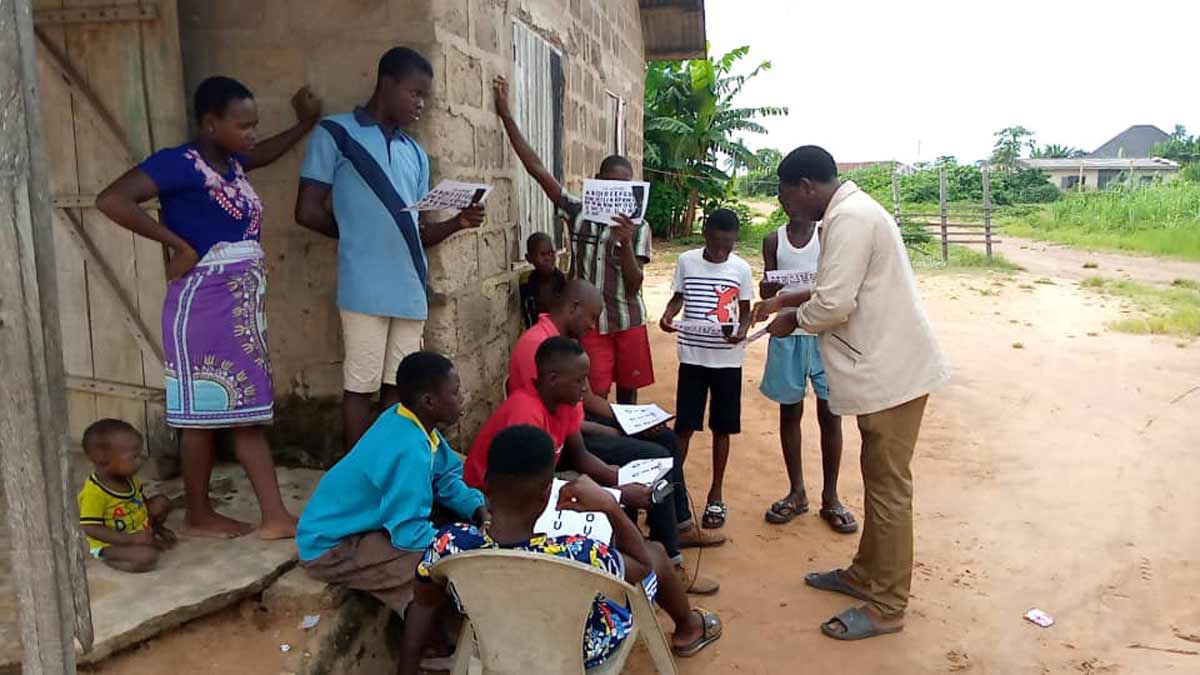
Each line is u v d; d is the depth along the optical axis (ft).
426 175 12.73
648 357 16.98
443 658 10.18
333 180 11.87
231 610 9.81
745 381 26.03
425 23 12.71
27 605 6.30
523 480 7.68
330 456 13.74
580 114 24.62
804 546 14.55
